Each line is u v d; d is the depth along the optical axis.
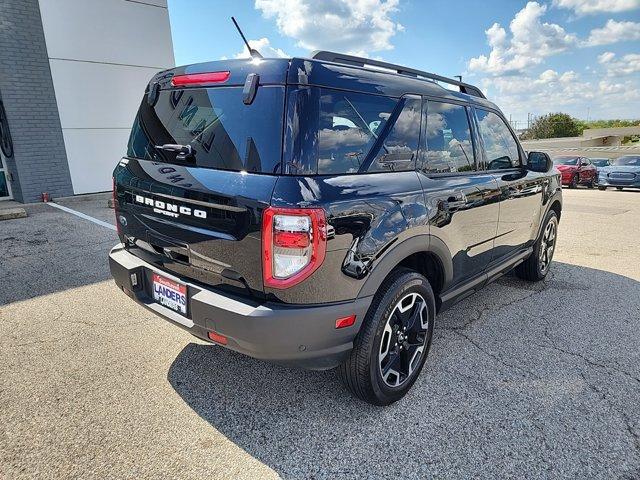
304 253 1.86
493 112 3.49
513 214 3.58
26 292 4.00
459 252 2.86
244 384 2.61
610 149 36.84
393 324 2.39
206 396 2.49
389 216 2.20
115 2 9.41
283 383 2.63
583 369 2.85
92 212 7.82
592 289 4.39
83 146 9.44
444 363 2.91
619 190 16.69
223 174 2.05
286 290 1.89
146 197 2.46
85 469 1.93
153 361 2.84
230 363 2.84
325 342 2.01
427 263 2.77
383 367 2.37
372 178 2.20
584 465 2.01
